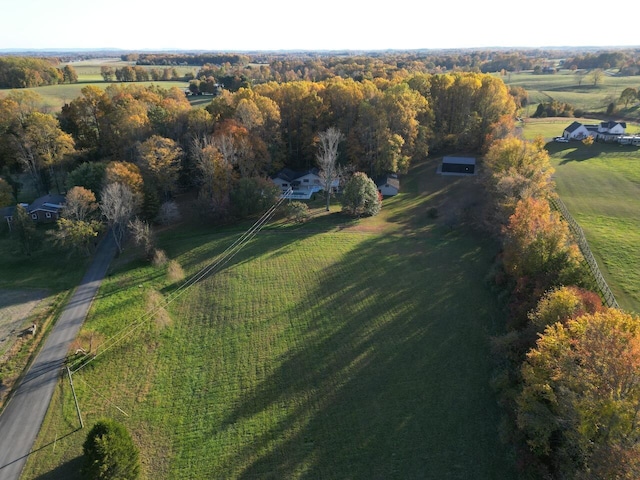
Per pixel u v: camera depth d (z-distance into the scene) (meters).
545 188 62.97
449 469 31.03
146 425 35.34
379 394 37.59
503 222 58.78
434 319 46.38
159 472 31.66
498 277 50.00
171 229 70.81
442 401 36.50
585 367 26.33
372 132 86.56
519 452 30.56
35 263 59.94
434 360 40.88
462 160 91.00
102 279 56.28
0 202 70.12
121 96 99.38
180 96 121.25
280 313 48.66
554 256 43.03
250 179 72.81
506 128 87.81
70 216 62.25
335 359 41.72
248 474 31.48
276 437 34.19
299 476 31.20
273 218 73.62
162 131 84.56
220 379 39.88
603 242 55.47
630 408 24.08
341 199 75.25
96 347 43.59
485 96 100.25
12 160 84.44
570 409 26.11
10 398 37.72
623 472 22.52
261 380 39.62
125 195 61.34
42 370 40.81
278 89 100.56
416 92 94.25
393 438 33.59
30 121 79.19
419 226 68.94
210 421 35.72
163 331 46.12
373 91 98.06
